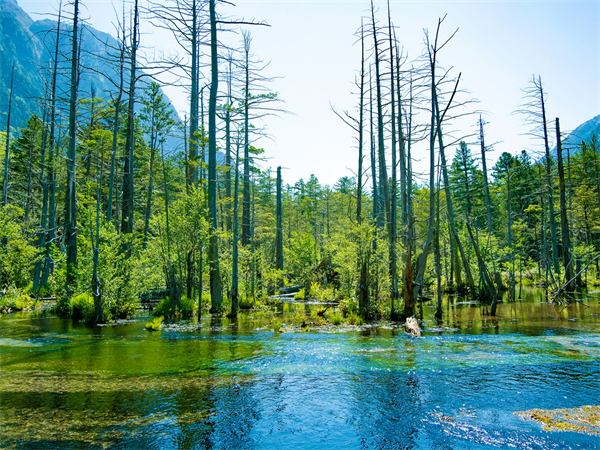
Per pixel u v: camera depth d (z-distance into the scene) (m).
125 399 5.99
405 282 14.77
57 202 35.31
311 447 4.52
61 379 6.96
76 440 4.59
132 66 21.86
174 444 4.55
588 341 10.20
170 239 17.06
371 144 23.39
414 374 7.32
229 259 19.89
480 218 48.41
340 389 6.51
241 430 4.95
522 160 50.84
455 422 5.15
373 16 19.08
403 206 22.89
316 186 59.38
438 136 18.92
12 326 13.17
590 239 37.44
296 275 35.00
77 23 19.16
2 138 34.69
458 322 14.01
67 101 19.55
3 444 4.45
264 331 12.27
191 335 11.52
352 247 15.82
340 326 13.34
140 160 36.84
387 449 4.45
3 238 21.73
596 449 4.34
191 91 23.06
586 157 38.41
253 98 18.84
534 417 5.27
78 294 14.99
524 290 28.17
